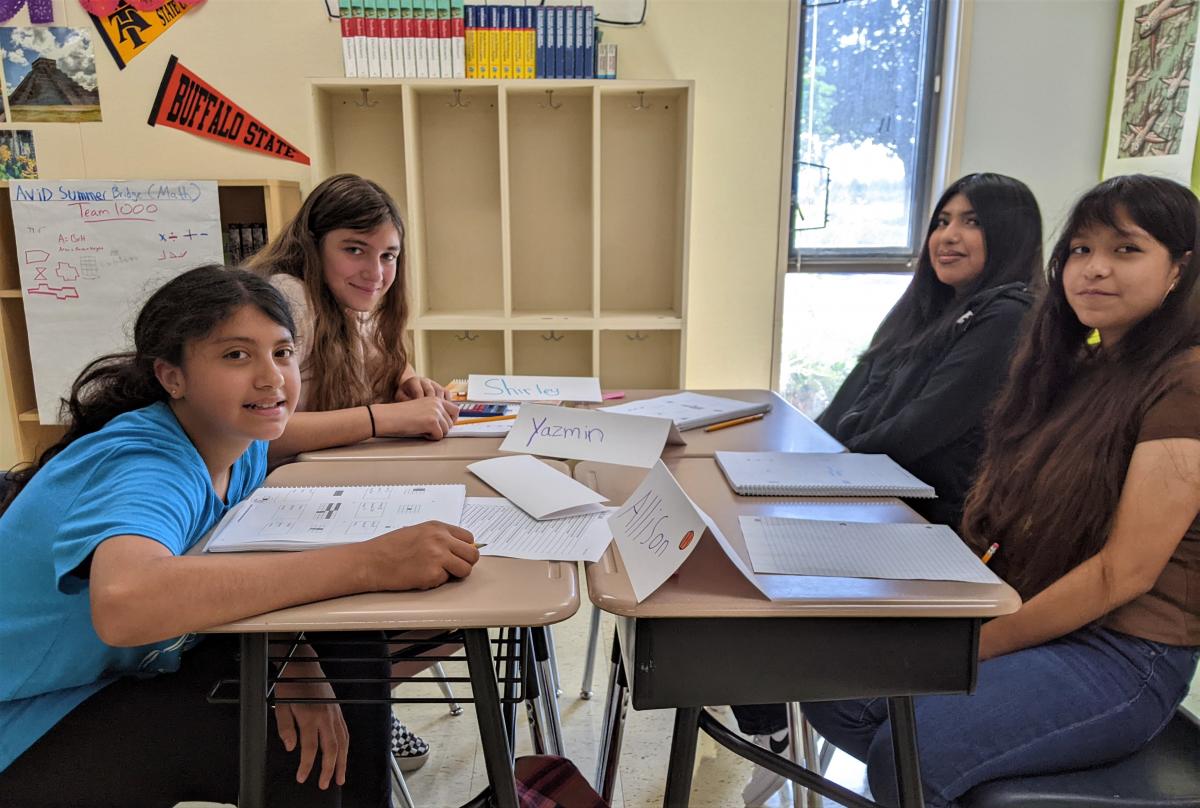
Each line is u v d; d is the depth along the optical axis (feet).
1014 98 9.52
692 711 3.11
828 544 3.29
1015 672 3.74
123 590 2.48
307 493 3.76
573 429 4.77
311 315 5.50
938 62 9.84
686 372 10.06
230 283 3.29
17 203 8.69
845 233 10.38
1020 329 4.58
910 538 3.37
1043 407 4.35
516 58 8.69
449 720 6.29
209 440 3.50
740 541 3.35
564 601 2.72
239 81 9.34
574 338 10.36
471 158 9.73
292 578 2.69
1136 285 3.83
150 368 3.34
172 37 9.23
